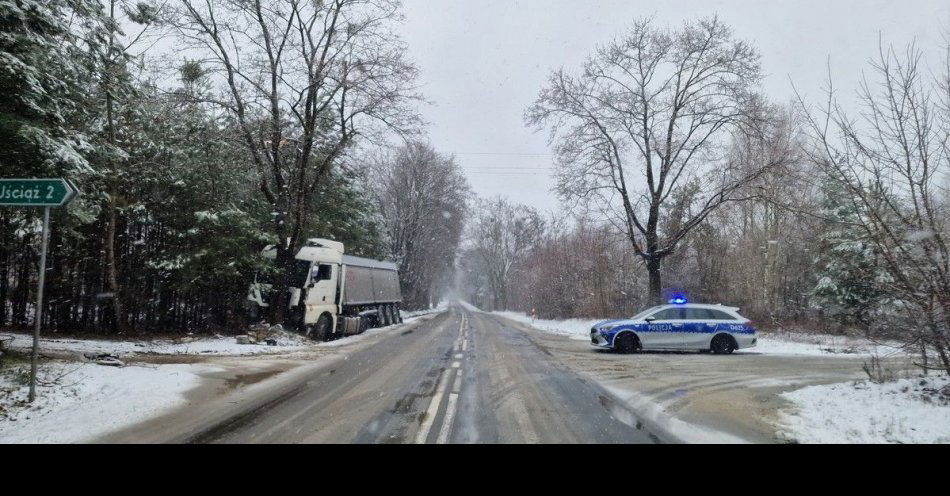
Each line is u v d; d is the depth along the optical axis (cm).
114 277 1631
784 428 745
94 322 1734
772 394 992
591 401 911
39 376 912
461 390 987
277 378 1100
